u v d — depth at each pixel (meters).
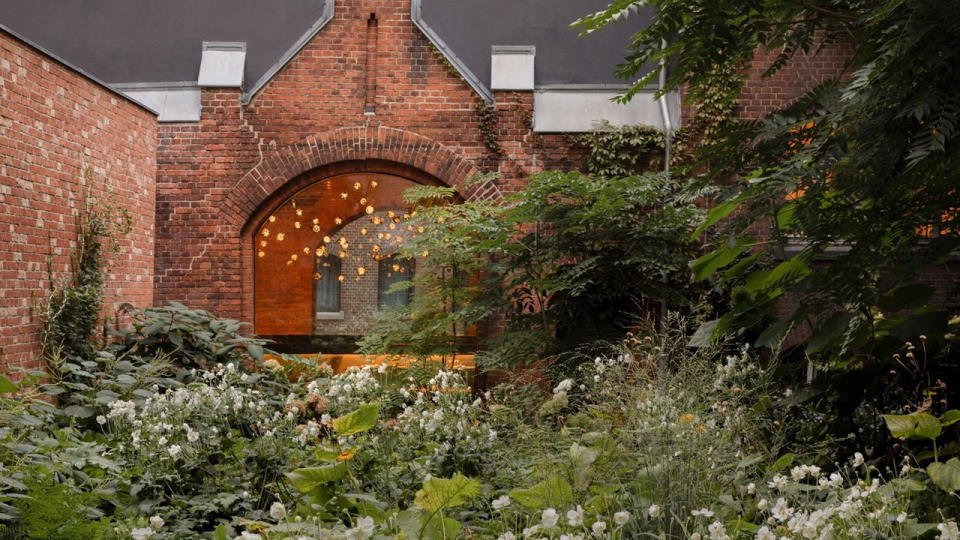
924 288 3.81
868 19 3.01
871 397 4.29
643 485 3.00
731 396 3.91
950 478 2.81
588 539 2.47
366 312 11.81
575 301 9.84
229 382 6.43
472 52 12.27
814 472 2.93
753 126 3.57
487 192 11.66
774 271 3.72
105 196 8.92
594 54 12.17
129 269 9.55
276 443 4.64
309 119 11.76
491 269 10.02
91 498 3.91
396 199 11.95
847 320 3.75
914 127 3.01
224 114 11.75
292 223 11.88
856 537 2.49
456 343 10.45
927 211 3.22
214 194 11.66
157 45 12.31
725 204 3.55
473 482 2.66
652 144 11.52
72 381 7.89
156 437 4.85
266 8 12.31
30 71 7.47
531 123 11.70
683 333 4.46
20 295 7.39
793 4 3.52
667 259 9.47
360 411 3.05
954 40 2.88
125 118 9.42
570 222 9.78
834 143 3.22
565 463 3.25
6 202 7.14
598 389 4.30
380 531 2.67
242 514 4.21
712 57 3.63
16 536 3.58
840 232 3.25
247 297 11.66
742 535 2.79
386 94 11.80
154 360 8.19
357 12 11.89
